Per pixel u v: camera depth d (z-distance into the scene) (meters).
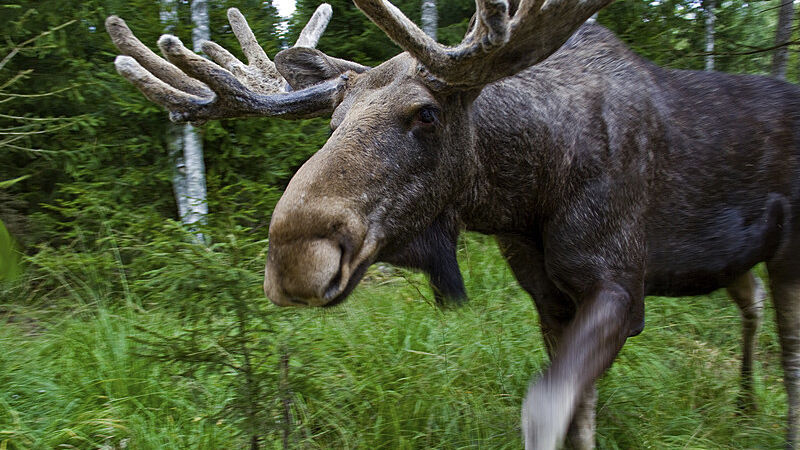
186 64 2.94
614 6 7.09
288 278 2.46
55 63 7.75
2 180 7.75
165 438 3.70
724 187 3.50
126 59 3.12
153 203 7.82
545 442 2.66
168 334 4.74
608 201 3.10
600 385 4.17
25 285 6.61
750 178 3.57
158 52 7.54
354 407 3.91
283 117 3.10
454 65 2.63
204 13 7.56
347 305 4.95
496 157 3.08
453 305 3.21
